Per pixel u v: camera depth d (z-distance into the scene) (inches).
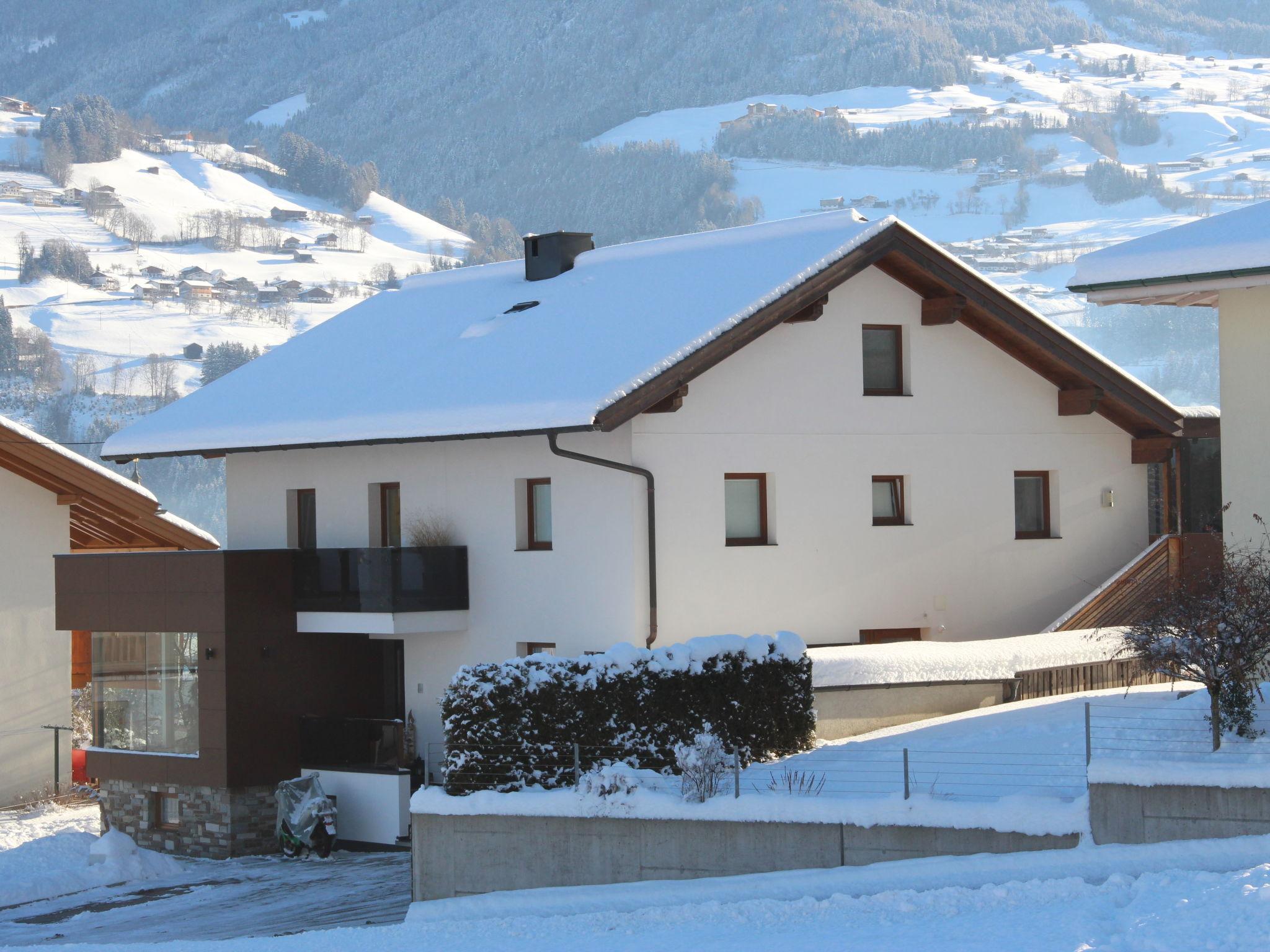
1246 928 627.5
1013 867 783.1
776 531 1284.4
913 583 1344.7
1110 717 910.4
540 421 1175.6
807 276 1250.0
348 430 1347.2
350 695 1416.1
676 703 1022.4
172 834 1395.2
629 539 1212.5
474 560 1339.8
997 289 1341.0
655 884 914.1
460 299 1668.3
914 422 1355.8
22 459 1660.9
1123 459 1467.8
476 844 992.2
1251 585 840.9
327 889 1175.6
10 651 1670.8
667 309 1315.2
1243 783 741.3
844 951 688.4
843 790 912.3
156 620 1391.5
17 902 1230.9
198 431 1529.3
